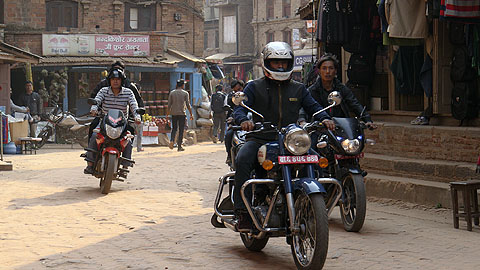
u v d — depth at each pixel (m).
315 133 7.92
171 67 27.56
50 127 22.73
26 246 6.52
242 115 5.82
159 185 11.48
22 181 11.96
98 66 27.17
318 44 12.83
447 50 10.59
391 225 7.85
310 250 5.51
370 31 11.97
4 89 21.66
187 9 31.27
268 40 63.91
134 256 6.14
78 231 7.30
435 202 8.93
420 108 12.18
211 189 11.02
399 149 10.66
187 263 5.90
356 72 12.16
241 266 5.82
